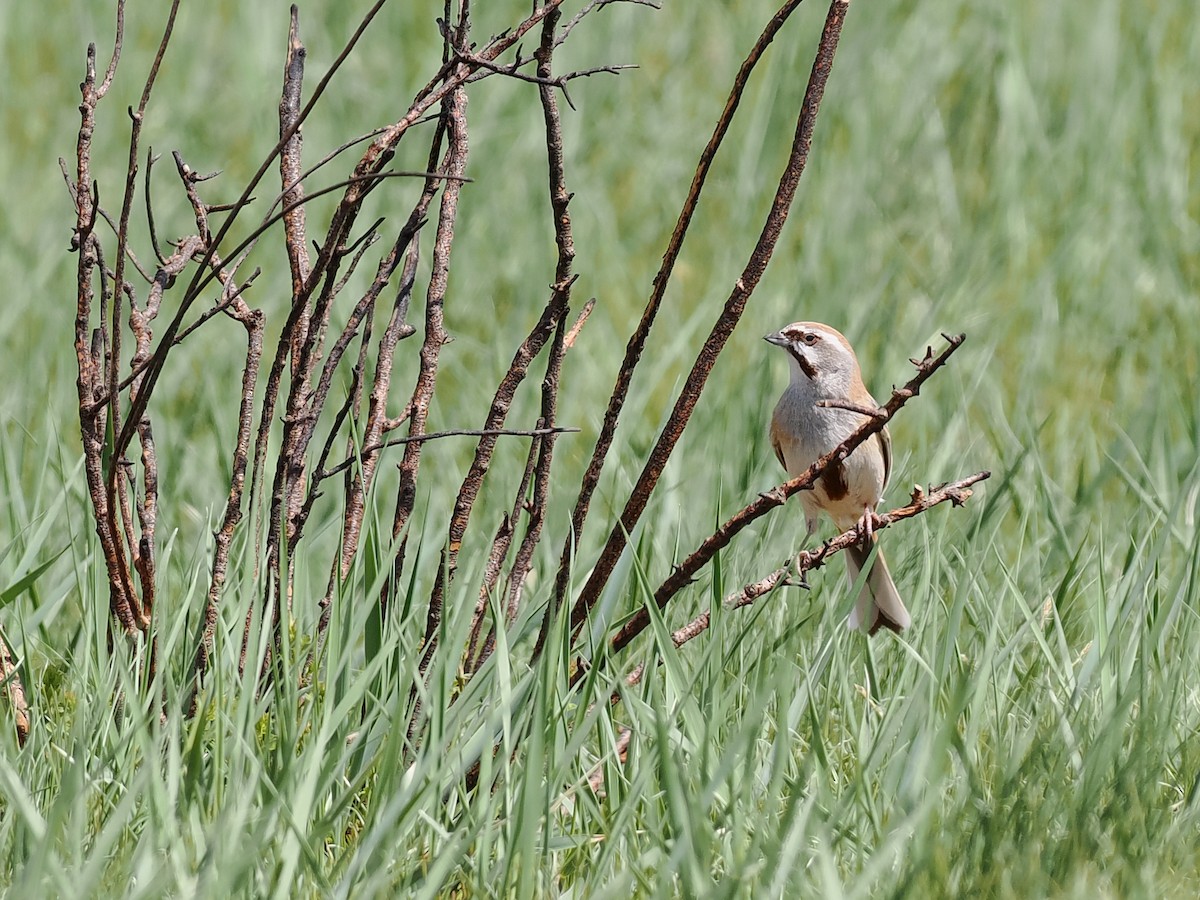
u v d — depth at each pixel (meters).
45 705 8.38
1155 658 8.36
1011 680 8.88
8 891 6.07
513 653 8.68
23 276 16.62
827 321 15.76
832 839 7.04
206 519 8.23
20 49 24.89
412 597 7.92
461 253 17.69
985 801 7.27
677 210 19.89
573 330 8.17
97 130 21.97
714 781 6.57
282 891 6.20
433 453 12.82
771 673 8.30
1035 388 14.71
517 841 6.54
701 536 10.95
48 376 13.80
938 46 23.44
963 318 16.25
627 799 6.81
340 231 7.60
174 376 14.59
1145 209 18.61
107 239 18.08
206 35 25.66
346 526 7.98
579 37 22.88
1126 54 22.66
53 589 9.16
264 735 7.43
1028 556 10.82
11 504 10.26
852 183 19.38
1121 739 7.61
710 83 23.97
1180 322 16.14
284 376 13.88
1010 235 18.36
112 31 25.92
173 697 6.96
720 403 13.32
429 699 7.45
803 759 7.77
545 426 8.02
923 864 6.53
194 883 6.21
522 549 8.09
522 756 7.31
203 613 8.00
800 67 21.38
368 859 6.50
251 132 21.70
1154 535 10.98
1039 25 23.81
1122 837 7.06
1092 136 20.52
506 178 19.59
